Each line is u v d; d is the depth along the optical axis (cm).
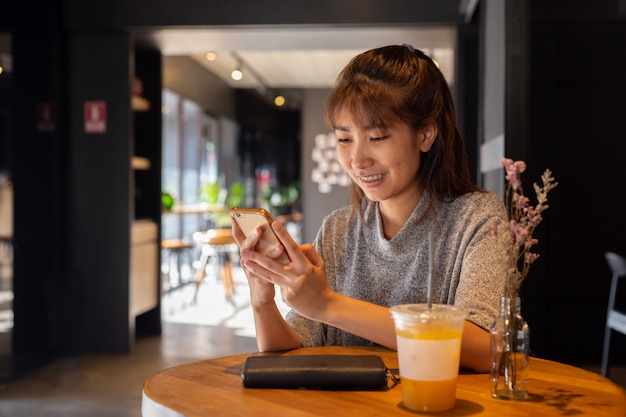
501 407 102
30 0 489
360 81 133
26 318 502
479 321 119
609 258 372
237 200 1171
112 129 495
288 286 121
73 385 399
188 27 486
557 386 114
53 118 495
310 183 1347
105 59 495
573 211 464
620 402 105
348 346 145
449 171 146
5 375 425
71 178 498
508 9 304
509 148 306
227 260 784
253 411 100
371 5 478
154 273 559
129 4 488
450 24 476
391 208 149
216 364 129
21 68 495
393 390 111
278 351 141
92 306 496
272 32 496
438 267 144
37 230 498
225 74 1166
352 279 155
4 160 968
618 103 461
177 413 100
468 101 475
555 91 464
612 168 462
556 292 462
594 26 460
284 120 1353
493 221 137
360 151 134
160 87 570
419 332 99
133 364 455
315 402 105
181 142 998
